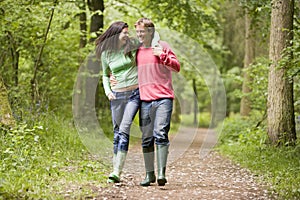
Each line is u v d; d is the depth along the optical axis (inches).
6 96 420.5
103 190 292.2
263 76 683.4
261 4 563.2
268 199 282.8
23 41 621.3
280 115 507.2
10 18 491.5
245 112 844.6
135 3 850.1
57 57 673.6
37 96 560.7
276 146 502.9
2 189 263.3
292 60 421.4
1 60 604.1
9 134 378.6
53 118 524.4
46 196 261.7
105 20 914.7
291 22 499.5
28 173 314.8
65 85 697.6
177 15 768.9
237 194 293.6
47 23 614.2
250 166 430.0
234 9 969.5
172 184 331.6
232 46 1043.3
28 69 669.9
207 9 877.2
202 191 300.2
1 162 330.3
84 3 688.4
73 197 266.1
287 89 507.2
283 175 362.3
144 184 317.1
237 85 1208.2
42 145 419.8
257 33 834.2
